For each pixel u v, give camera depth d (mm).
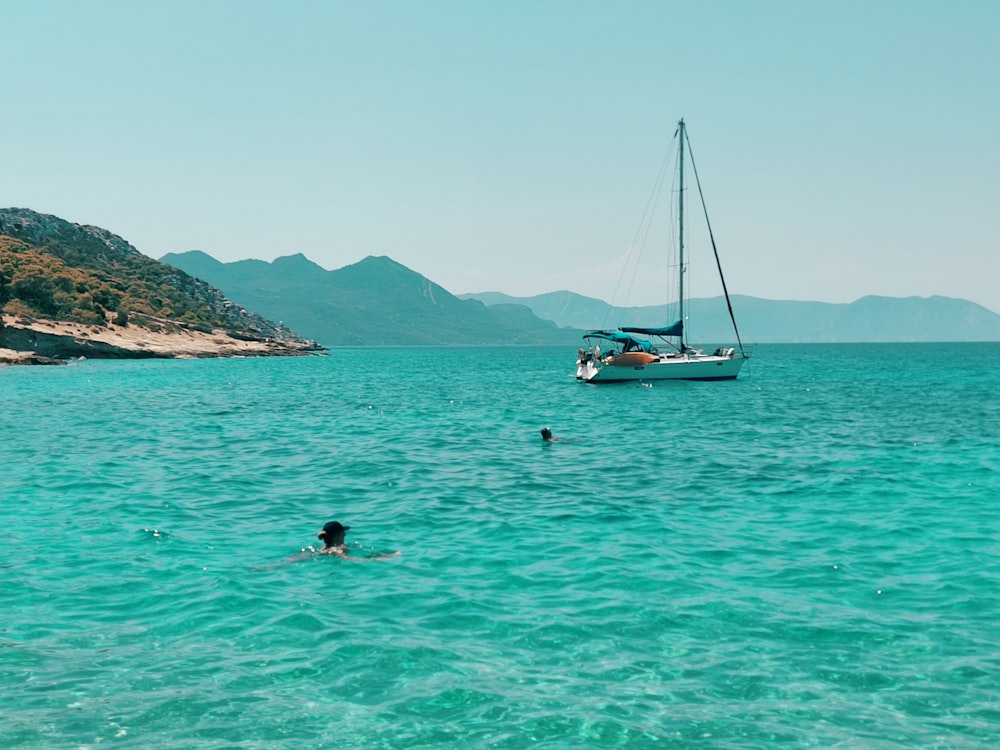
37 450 27359
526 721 7719
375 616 10570
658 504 18234
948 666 8922
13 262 161750
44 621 10391
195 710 7914
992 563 12938
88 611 10781
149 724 7625
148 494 19453
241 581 12133
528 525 16125
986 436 31062
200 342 167625
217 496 19297
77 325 141500
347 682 8562
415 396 58188
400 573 12609
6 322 124938
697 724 7656
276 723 7660
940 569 12648
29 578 12242
